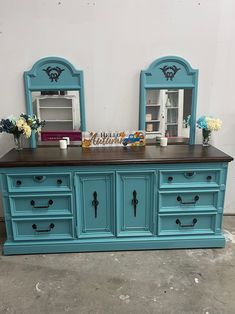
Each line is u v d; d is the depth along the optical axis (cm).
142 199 203
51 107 229
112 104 233
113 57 224
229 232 234
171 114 234
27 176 194
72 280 180
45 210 202
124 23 218
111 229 208
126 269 190
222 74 231
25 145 235
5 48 218
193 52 226
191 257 202
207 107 238
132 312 154
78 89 225
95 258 202
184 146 232
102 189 200
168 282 177
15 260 201
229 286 174
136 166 195
